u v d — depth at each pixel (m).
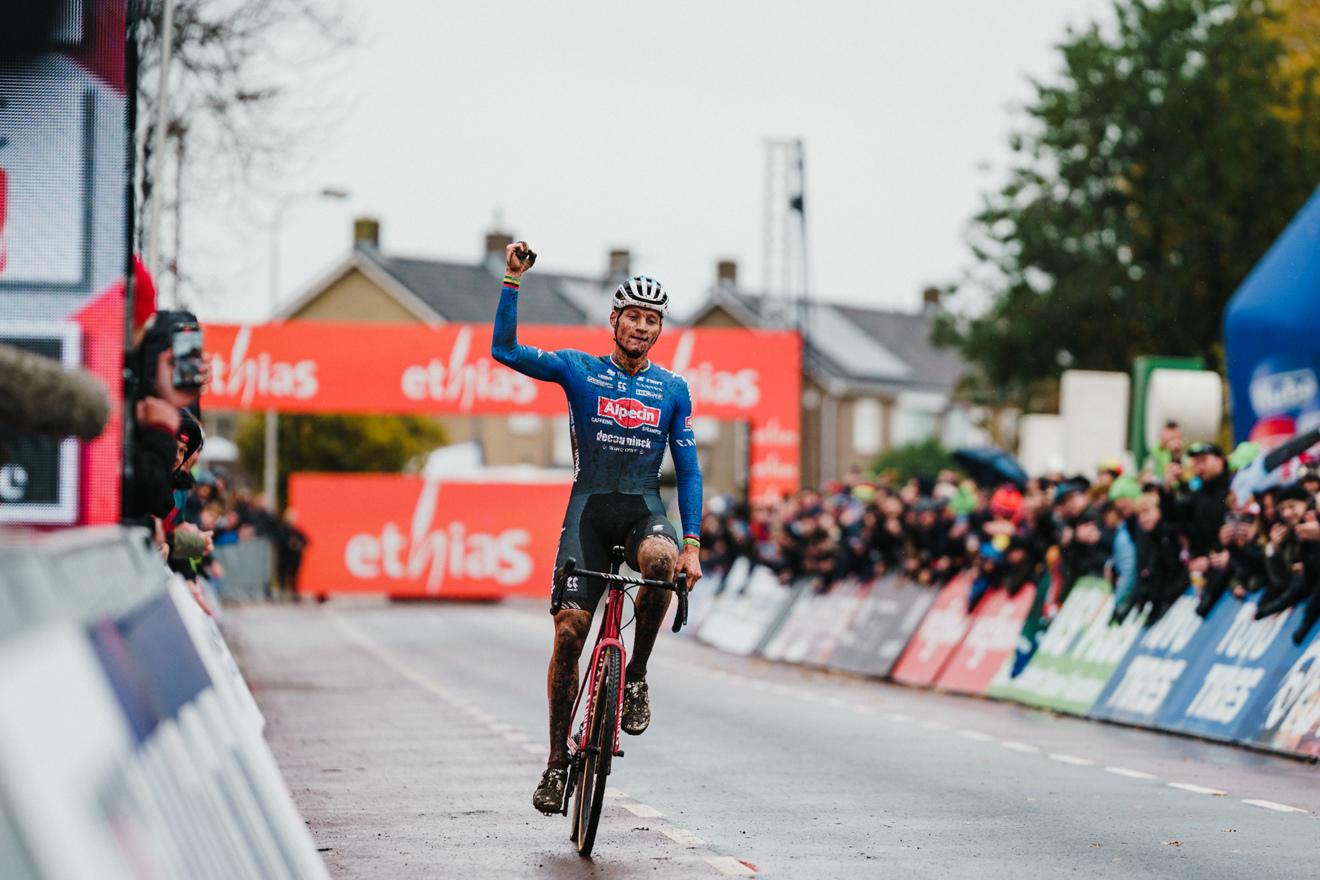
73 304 12.94
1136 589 30.58
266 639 54.31
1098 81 92.69
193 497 24.19
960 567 39.22
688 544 15.32
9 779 5.33
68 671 6.47
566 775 15.35
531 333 58.94
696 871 14.71
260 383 58.34
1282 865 15.22
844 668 42.72
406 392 58.75
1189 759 23.83
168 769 7.83
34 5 12.89
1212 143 89.81
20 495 12.62
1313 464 26.36
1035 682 33.19
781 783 20.89
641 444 15.38
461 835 16.72
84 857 5.62
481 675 39.75
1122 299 93.75
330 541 65.69
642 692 15.70
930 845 16.19
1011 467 41.50
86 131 12.99
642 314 15.34
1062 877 14.52
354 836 16.64
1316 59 89.69
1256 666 26.05
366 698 33.38
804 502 50.38
